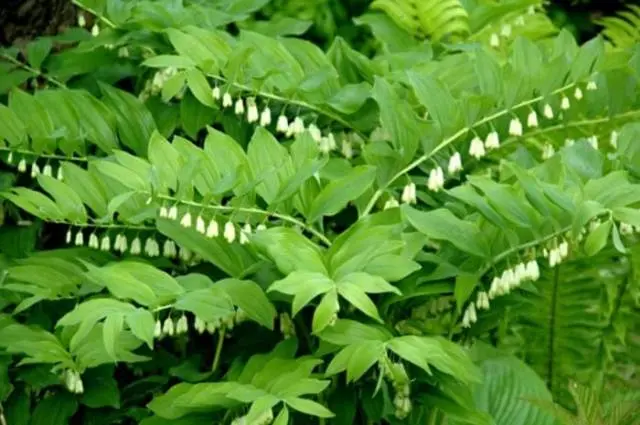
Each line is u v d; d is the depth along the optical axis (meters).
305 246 3.48
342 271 3.36
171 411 3.51
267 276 3.69
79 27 5.18
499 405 4.15
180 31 4.22
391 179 3.99
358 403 3.94
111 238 4.30
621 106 4.47
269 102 4.41
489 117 4.09
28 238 4.46
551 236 3.59
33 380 3.87
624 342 4.80
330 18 5.92
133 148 4.38
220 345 3.90
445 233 3.58
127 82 5.06
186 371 3.92
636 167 4.01
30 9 5.12
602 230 3.38
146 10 4.36
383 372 3.46
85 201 3.95
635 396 4.57
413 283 3.66
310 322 3.85
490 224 3.72
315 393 3.47
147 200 3.69
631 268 4.69
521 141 4.50
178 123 4.53
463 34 5.27
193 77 4.07
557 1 8.43
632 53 4.41
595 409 3.82
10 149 4.17
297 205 3.72
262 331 3.96
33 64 4.75
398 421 3.77
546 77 4.19
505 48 5.55
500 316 3.99
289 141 4.30
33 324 4.05
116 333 3.19
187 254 4.01
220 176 3.67
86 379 3.96
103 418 4.05
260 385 3.40
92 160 4.12
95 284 3.86
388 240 3.43
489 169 4.25
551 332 4.79
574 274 4.57
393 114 3.94
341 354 3.29
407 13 5.13
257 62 4.25
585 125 4.55
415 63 4.64
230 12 4.82
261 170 3.74
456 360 3.41
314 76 4.17
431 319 4.15
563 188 3.63
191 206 3.69
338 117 4.31
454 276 3.73
